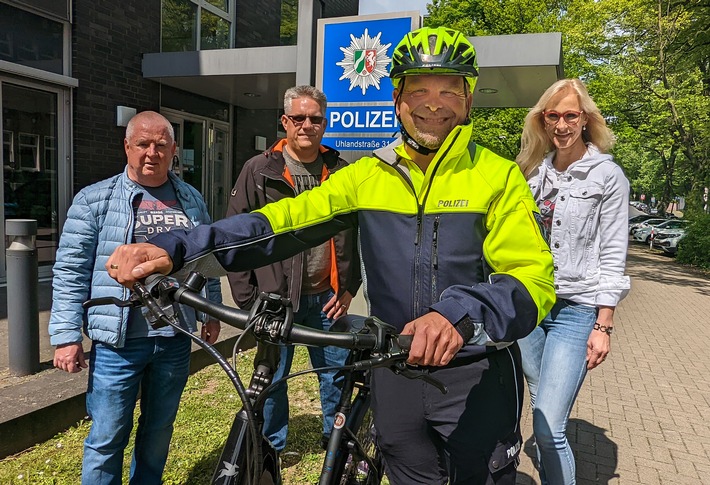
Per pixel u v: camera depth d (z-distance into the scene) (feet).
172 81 27.22
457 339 3.88
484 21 58.80
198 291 4.38
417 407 5.52
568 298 7.88
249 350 15.99
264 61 24.67
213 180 32.63
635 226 96.27
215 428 11.16
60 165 22.93
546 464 7.76
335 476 4.84
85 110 23.52
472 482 5.49
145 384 8.05
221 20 32.27
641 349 21.25
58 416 10.53
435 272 5.12
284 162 9.54
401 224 5.28
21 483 8.82
